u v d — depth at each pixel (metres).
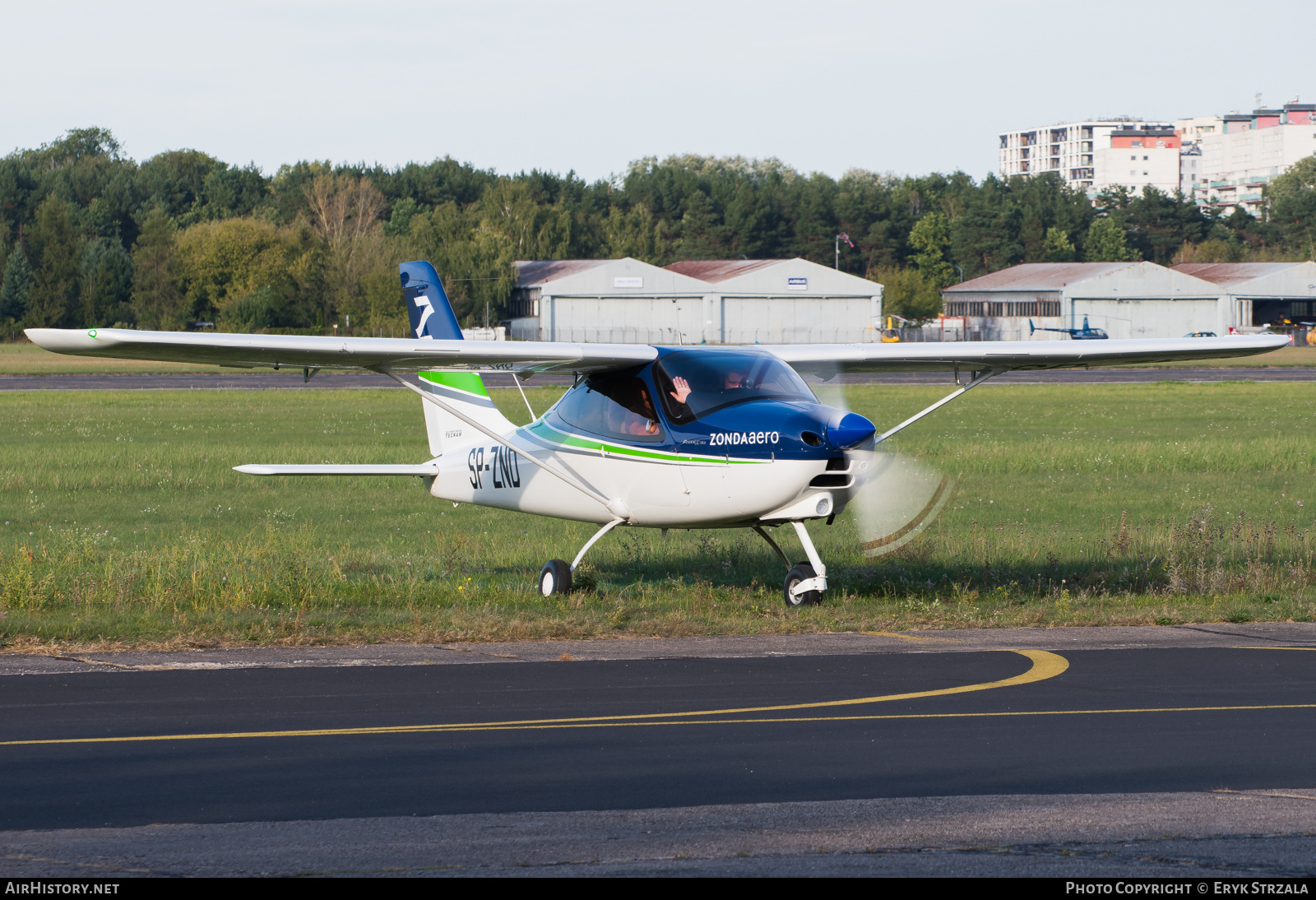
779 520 33.56
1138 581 39.28
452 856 14.59
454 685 24.33
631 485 35.44
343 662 26.69
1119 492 61.59
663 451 34.41
